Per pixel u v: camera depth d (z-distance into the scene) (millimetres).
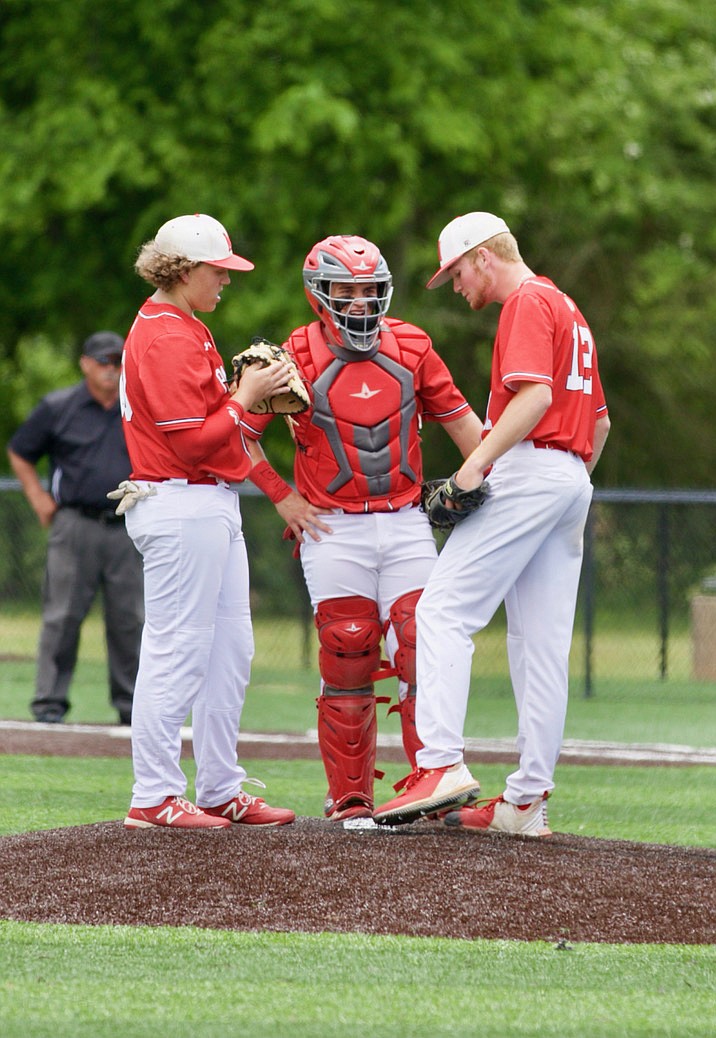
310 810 23078
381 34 61188
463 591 18719
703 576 46625
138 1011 12602
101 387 33219
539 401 17984
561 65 69375
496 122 64750
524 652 19406
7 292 66312
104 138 59062
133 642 33906
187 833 18594
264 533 49188
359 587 20141
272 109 57344
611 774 27953
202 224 18797
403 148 60406
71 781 25188
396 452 19969
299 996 13117
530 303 18328
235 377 19438
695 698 43469
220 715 19906
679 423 92812
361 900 15977
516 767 28578
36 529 48812
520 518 18516
